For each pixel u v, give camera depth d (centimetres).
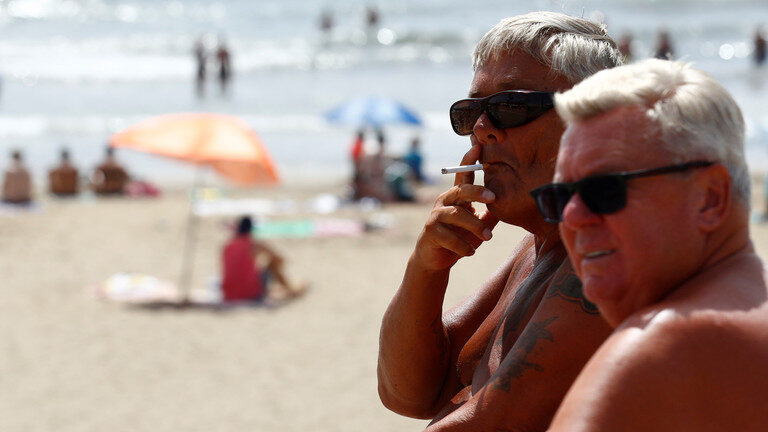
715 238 134
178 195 2144
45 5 6744
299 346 1087
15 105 3478
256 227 1734
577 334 162
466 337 220
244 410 900
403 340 207
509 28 185
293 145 2803
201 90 3850
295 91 3784
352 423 861
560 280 169
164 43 5128
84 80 4062
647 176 129
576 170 134
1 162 2606
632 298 135
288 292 1298
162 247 1614
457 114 192
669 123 130
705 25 4928
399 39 4922
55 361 1044
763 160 2334
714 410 122
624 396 123
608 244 133
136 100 3616
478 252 1466
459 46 4800
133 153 2736
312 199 2056
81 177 2236
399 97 3584
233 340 1111
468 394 193
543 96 178
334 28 5575
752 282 130
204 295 1302
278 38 5250
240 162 1264
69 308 1244
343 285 1346
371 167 2002
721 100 133
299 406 908
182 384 972
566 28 183
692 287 131
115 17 6231
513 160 183
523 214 186
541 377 163
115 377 994
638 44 4600
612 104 133
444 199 192
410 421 866
